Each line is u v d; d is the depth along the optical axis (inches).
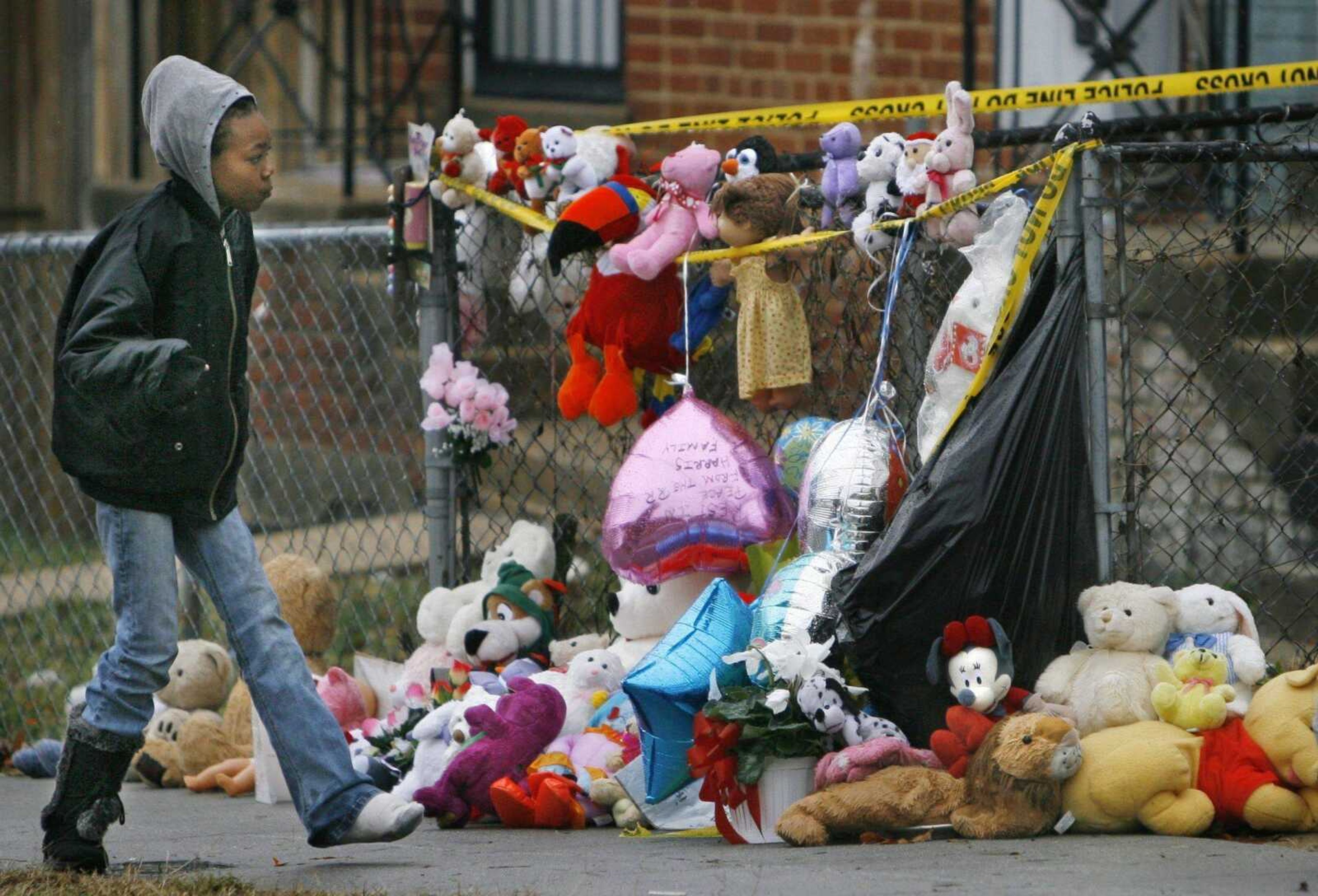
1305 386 925.8
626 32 1491.1
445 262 938.1
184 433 610.5
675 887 562.3
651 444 769.6
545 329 967.6
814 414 845.8
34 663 1243.2
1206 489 1069.8
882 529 733.3
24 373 1619.1
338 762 634.8
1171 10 1464.1
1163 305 910.4
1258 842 624.7
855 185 786.2
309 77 1667.1
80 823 624.7
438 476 930.7
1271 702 637.9
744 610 709.9
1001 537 682.2
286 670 635.5
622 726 761.6
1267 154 751.7
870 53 1492.4
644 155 1486.2
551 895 559.8
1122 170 786.2
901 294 786.2
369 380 1409.9
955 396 712.4
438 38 1503.4
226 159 621.0
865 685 692.1
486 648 831.1
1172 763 624.1
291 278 1444.4
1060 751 624.1
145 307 608.4
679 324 832.9
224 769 869.8
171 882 598.2
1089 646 681.6
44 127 1855.3
